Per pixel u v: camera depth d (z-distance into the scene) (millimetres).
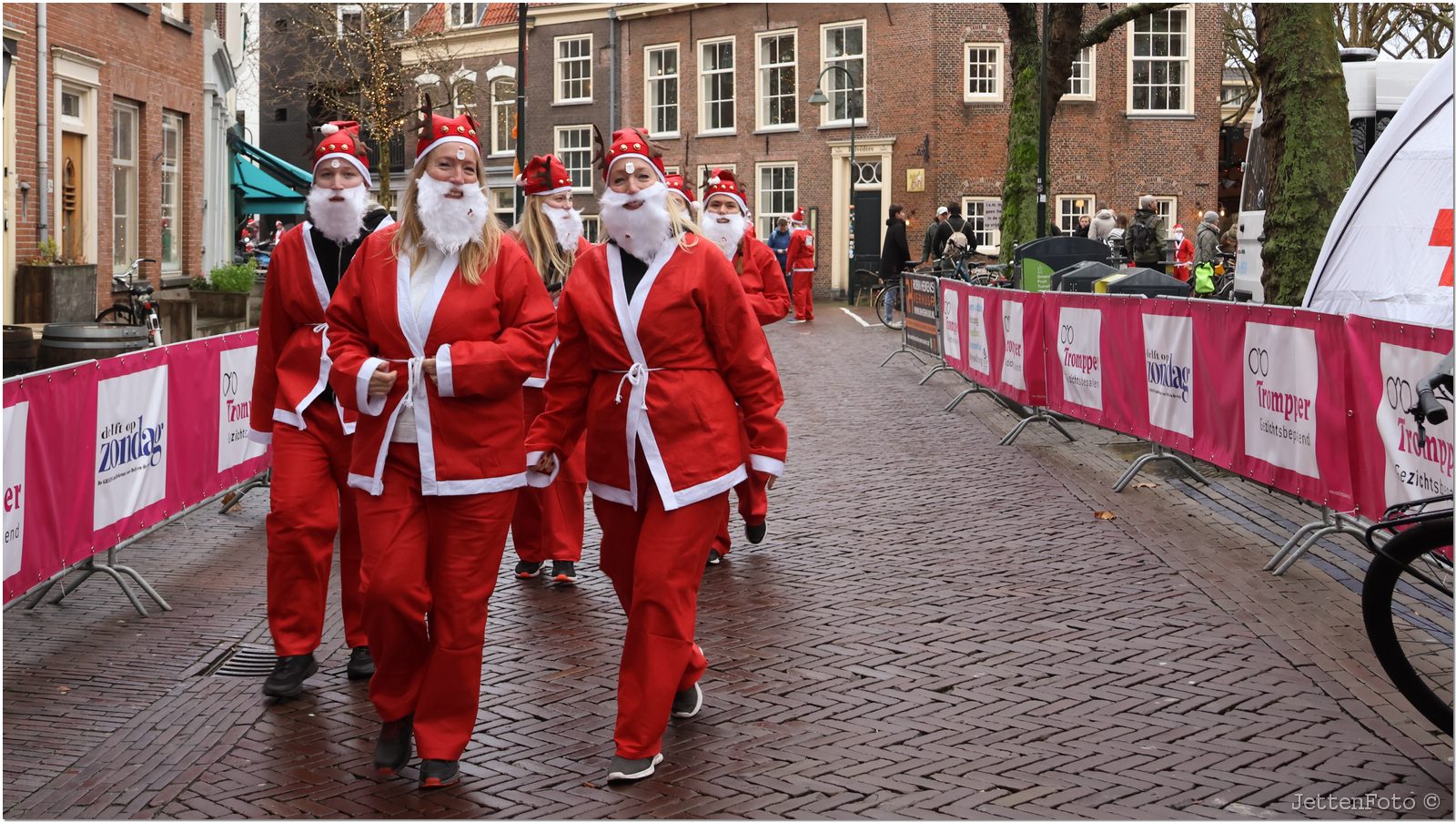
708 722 4934
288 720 5023
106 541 6656
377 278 4477
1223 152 38500
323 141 5430
